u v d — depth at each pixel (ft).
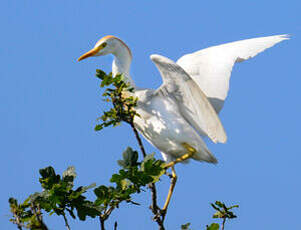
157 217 29.99
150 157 25.57
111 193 25.38
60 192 24.93
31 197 24.86
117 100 26.63
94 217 25.54
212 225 25.29
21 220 24.77
